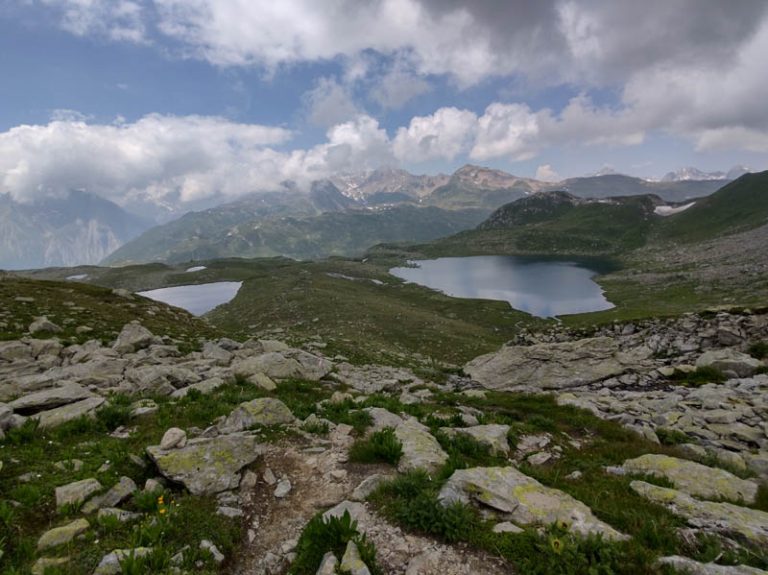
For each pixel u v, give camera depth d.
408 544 6.88
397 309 122.12
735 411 16.67
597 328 36.53
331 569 6.18
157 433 11.13
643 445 13.73
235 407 13.74
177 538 6.93
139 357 22.38
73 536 6.57
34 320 32.47
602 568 6.11
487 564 6.41
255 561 6.93
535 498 8.29
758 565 6.50
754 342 26.05
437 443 11.67
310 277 197.25
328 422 12.98
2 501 7.07
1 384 14.86
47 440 10.25
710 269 177.50
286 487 9.07
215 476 8.78
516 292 175.75
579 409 17.97
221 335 44.53
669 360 27.47
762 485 10.21
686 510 8.43
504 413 17.78
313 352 43.44
